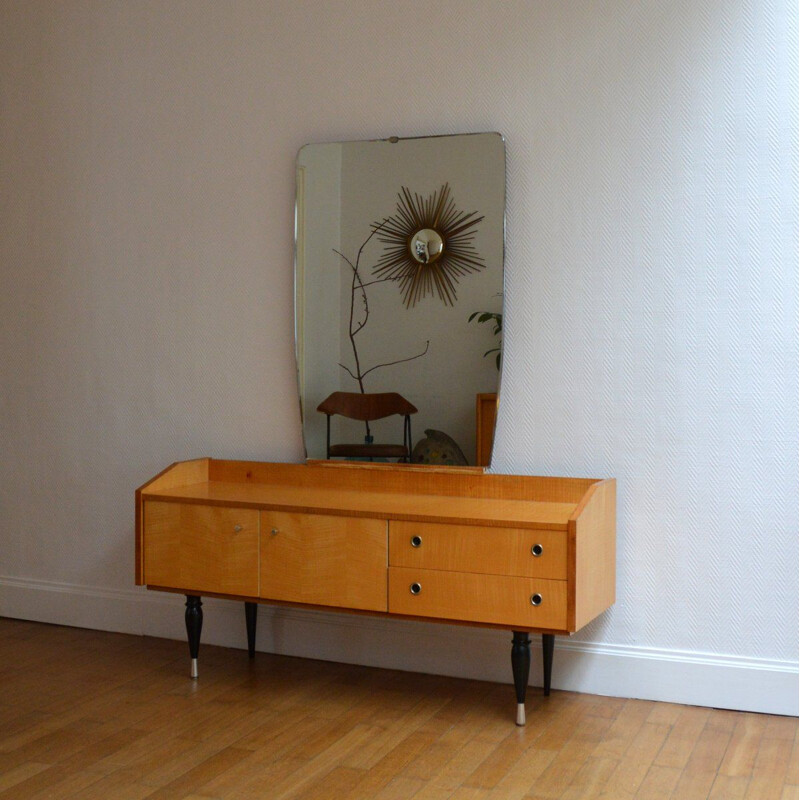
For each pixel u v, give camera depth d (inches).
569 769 110.1
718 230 129.3
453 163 140.8
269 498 135.9
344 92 148.9
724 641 130.3
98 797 103.0
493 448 140.9
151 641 161.9
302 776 108.2
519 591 118.6
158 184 161.9
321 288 149.4
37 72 170.1
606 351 135.2
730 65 128.2
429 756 113.8
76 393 169.6
